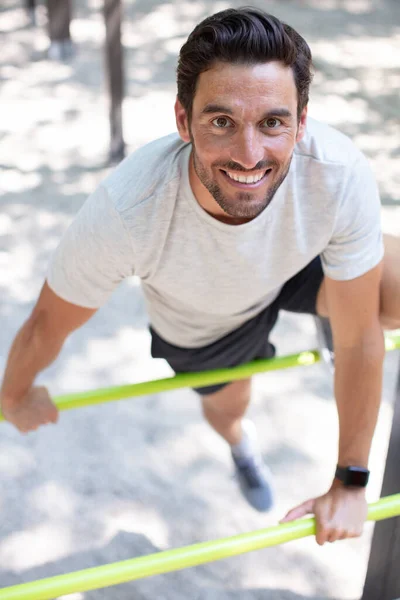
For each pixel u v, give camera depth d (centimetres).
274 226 127
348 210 127
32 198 376
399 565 174
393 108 473
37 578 204
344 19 625
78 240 128
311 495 230
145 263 132
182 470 237
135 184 124
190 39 107
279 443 247
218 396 196
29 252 336
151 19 614
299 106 110
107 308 306
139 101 476
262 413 257
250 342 168
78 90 496
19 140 433
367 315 134
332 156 124
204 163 110
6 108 471
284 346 288
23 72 520
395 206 366
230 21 104
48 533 217
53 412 153
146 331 295
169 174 121
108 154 417
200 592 200
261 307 159
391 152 418
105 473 235
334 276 133
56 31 532
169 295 151
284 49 104
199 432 251
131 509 224
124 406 260
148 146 128
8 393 149
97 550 212
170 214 124
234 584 203
